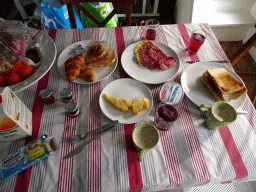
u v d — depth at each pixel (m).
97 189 0.64
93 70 0.93
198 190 1.16
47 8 1.54
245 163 0.70
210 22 2.09
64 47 1.07
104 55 0.99
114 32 1.16
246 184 1.21
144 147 0.67
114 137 0.76
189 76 0.96
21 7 2.29
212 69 0.92
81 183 0.65
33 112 0.81
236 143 0.75
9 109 0.61
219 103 0.73
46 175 0.66
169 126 0.76
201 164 0.70
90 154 0.71
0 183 0.64
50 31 1.14
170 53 1.05
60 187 0.64
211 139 0.76
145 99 0.82
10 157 0.67
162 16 2.79
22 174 0.66
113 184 0.65
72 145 0.73
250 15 2.16
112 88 0.89
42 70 0.88
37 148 0.68
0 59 0.86
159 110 0.75
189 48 1.06
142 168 0.69
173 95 0.85
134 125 0.79
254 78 2.03
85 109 0.84
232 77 0.89
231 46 2.40
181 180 0.67
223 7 2.15
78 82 0.90
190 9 2.09
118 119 0.79
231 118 0.71
